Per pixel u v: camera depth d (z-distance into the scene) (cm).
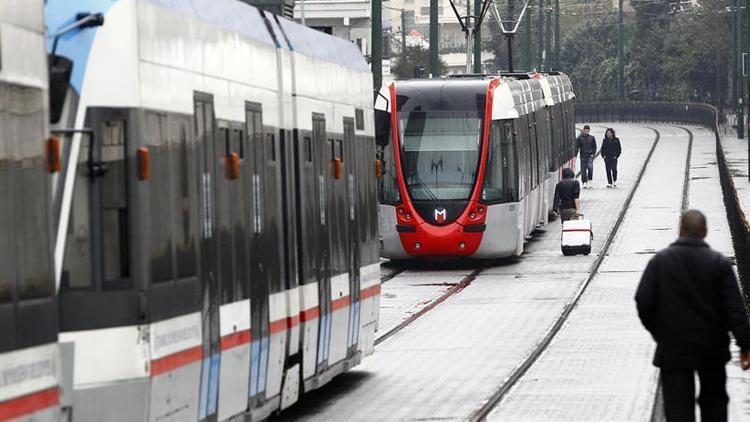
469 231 7512
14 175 1884
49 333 1970
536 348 4825
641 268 7406
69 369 2181
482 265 7838
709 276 2595
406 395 3956
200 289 2573
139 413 2272
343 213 3828
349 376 4353
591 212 10394
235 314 2811
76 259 2197
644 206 10725
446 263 8038
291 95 3366
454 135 7575
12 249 1873
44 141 1978
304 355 3416
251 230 2962
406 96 7619
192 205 2555
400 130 7606
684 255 2611
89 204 2200
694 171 13850
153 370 2295
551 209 10581
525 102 8488
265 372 3069
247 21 3105
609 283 6838
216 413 2709
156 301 2317
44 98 1989
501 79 7969
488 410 3688
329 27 4244
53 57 2128
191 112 2581
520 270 7519
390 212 7575
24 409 1886
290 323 3275
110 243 2231
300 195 3375
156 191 2358
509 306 6081
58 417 1994
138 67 2297
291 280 3291
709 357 2597
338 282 3741
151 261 2300
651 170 14300
